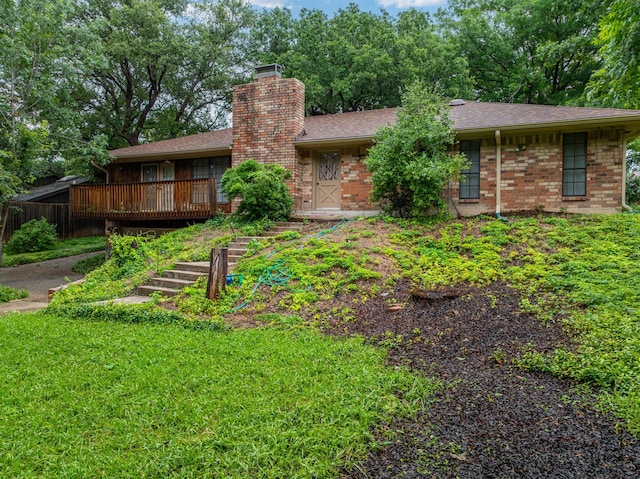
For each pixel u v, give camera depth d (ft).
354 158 40.93
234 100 43.62
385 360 14.97
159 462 9.26
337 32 72.90
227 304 22.47
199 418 11.00
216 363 14.85
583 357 13.97
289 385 12.84
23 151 42.70
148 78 79.51
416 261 26.02
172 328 19.75
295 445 9.74
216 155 46.47
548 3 66.49
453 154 37.19
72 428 10.77
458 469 9.09
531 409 11.51
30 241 57.21
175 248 34.37
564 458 9.47
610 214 31.94
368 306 20.83
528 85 71.00
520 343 15.62
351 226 33.83
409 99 35.22
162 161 49.44
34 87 44.21
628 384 12.38
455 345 16.01
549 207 34.40
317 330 18.60
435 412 11.42
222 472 8.91
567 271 22.11
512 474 8.93
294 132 41.32
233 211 42.32
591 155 33.45
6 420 11.10
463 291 21.13
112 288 28.07
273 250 30.04
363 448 9.77
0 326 20.34
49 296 32.40
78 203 47.19
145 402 12.00
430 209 36.22
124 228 48.62
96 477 8.87
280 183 38.40
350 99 71.36
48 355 16.19
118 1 71.97
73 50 47.32
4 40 39.29
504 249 26.73
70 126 49.06
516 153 35.29
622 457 9.49
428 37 74.13
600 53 25.14
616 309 17.24
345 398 11.95
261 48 82.48
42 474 9.00
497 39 73.36
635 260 22.68
